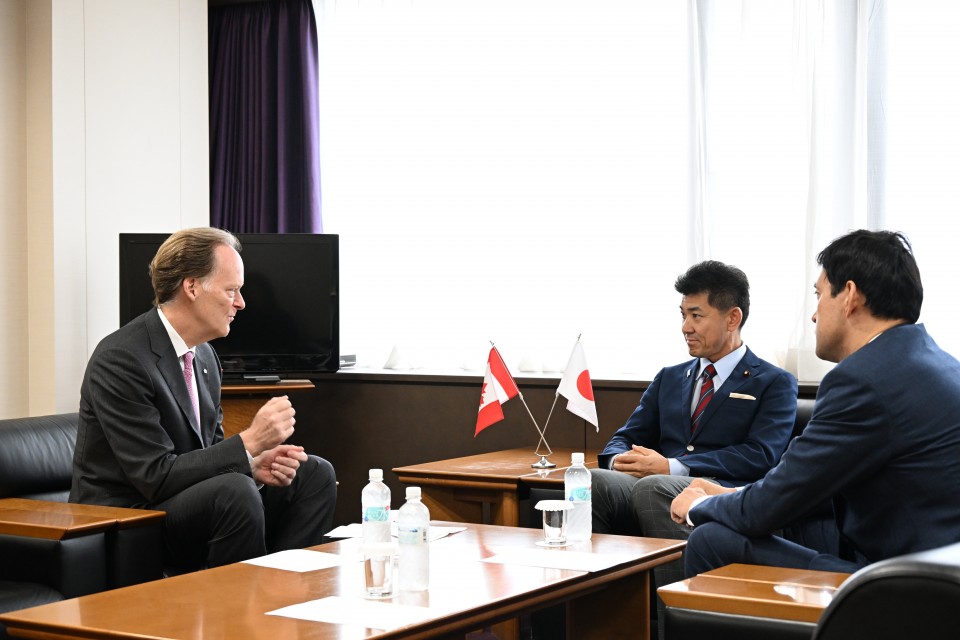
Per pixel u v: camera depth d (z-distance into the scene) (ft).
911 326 7.69
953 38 13.42
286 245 16.10
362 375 16.67
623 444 12.61
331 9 18.20
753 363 12.15
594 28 15.84
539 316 16.06
